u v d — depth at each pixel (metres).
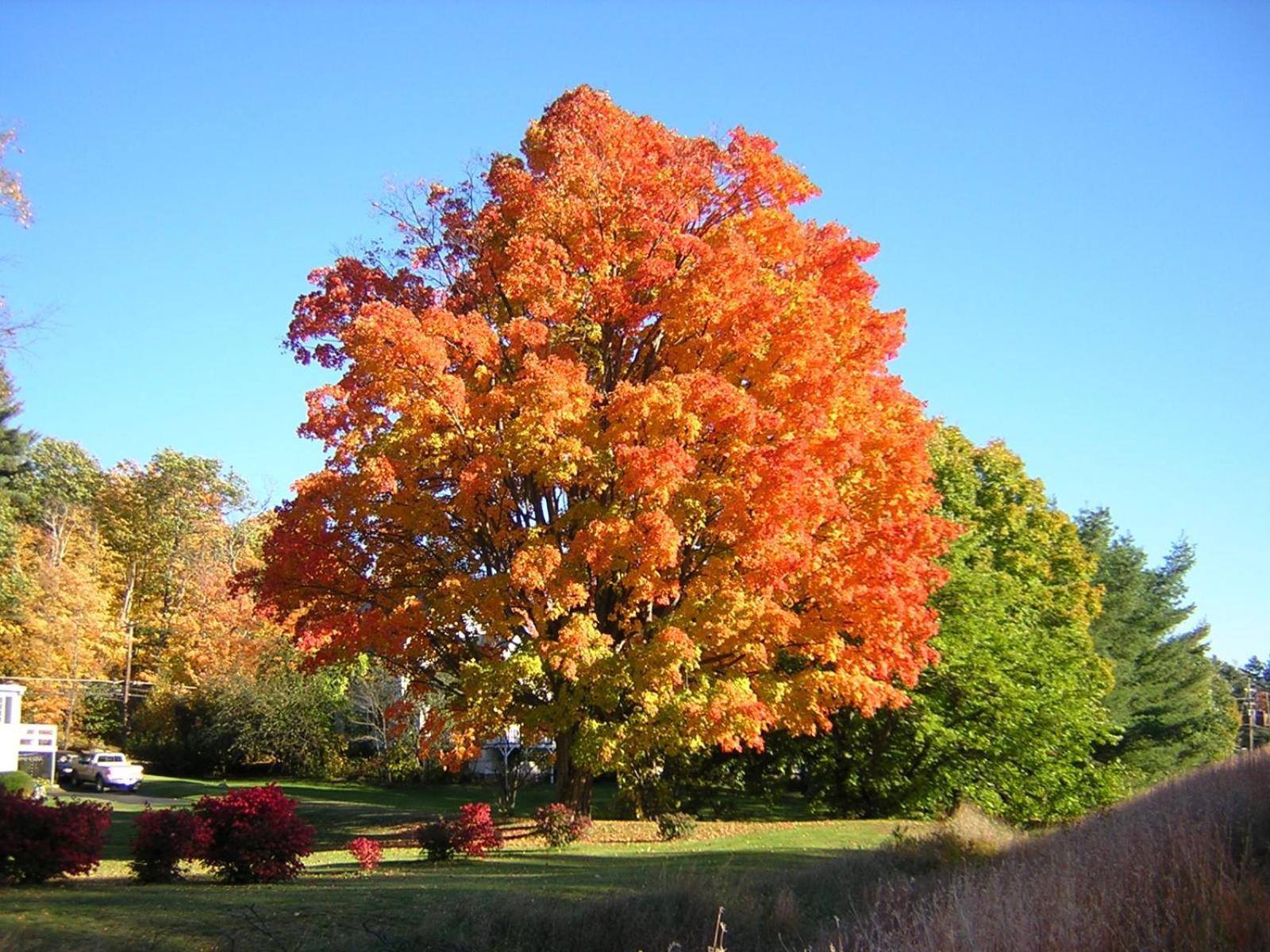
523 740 20.20
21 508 61.25
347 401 19.58
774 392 19.34
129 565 64.31
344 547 20.58
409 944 10.38
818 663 24.23
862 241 21.88
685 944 11.20
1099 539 50.84
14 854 12.84
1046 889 9.41
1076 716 28.48
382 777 46.66
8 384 54.19
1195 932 8.43
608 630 21.06
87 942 9.36
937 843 15.55
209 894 12.23
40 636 52.97
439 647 21.22
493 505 20.11
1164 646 53.69
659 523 17.41
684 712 18.38
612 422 18.59
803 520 18.11
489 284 22.23
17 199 19.16
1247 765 17.06
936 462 31.52
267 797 14.17
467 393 19.44
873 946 9.34
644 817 25.42
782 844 20.23
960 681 27.02
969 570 28.62
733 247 19.98
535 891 12.94
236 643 51.25
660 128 22.30
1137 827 11.99
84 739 55.81
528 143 22.48
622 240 20.91
